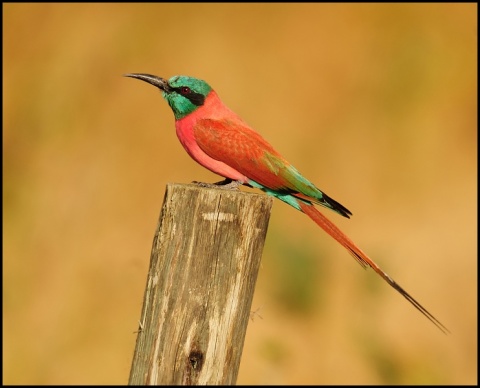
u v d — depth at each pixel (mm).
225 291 6016
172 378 5965
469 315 13742
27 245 14125
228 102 16422
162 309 5977
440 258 14578
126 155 15711
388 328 13156
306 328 12930
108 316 12992
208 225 5984
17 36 17250
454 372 12773
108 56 16859
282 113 16391
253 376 11758
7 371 12055
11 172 15297
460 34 17406
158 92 16516
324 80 16922
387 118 16453
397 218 15211
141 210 15000
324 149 16000
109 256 14086
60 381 12031
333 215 15047
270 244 13523
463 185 15703
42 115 16031
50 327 12742
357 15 17828
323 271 13578
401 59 16953
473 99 16672
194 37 17266
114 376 12062
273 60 17078
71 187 15164
